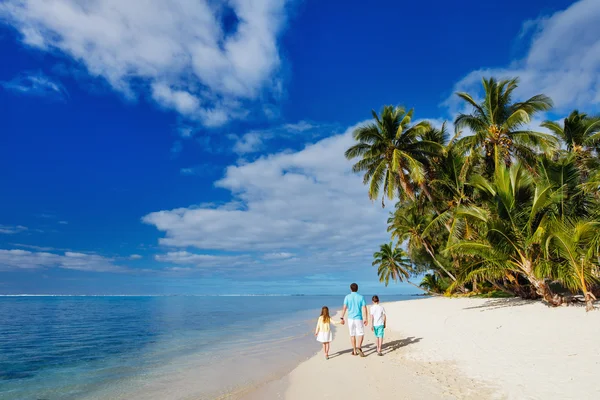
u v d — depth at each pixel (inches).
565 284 569.0
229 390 307.6
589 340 330.0
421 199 1134.4
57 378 375.2
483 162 964.0
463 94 960.9
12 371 413.7
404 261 2148.1
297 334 708.7
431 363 329.7
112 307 2257.6
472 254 664.4
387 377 294.7
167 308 2079.2
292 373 344.8
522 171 673.6
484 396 225.6
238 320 1106.1
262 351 508.4
